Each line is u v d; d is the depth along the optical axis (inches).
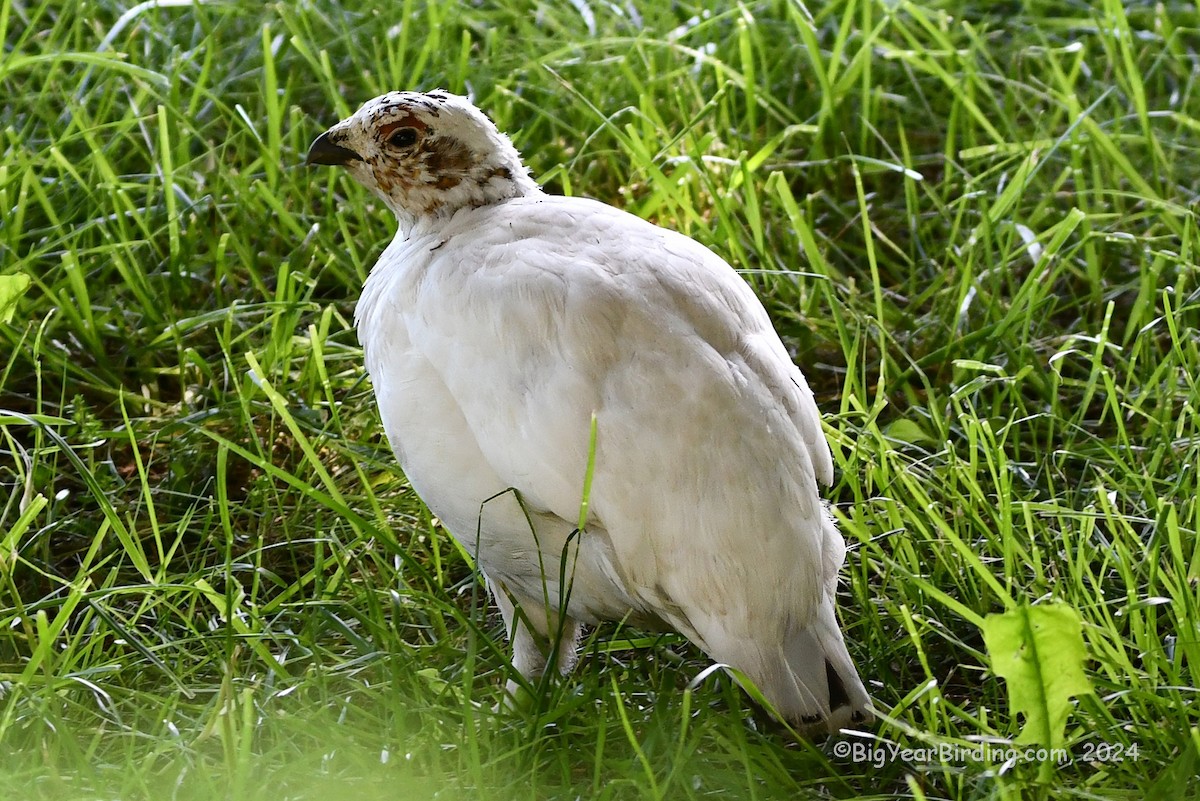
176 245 349.1
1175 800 204.7
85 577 254.5
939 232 384.2
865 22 413.7
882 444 270.8
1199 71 427.2
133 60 412.8
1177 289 319.9
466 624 241.0
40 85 415.8
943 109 429.7
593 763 225.0
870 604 251.9
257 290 356.5
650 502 210.5
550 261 221.5
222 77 423.2
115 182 355.9
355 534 283.0
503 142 258.4
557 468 212.2
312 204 387.2
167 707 229.6
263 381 268.1
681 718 227.3
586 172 389.1
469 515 228.7
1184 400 308.8
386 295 234.7
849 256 378.9
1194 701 223.8
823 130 406.3
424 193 254.5
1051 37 452.1
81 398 310.5
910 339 335.9
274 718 227.8
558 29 442.0
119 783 216.4
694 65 422.6
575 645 251.3
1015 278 363.3
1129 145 407.2
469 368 218.1
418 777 220.1
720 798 217.3
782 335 339.0
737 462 211.6
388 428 232.1
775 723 219.6
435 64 413.1
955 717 227.3
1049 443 292.5
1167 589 243.3
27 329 307.1
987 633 199.9
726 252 353.7
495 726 226.1
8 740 225.6
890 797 217.8
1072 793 208.2
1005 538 248.7
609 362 213.3
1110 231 366.6
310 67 424.5
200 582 248.2
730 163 358.9
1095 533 273.1
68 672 242.1
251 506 292.0
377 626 241.8
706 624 213.0
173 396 335.9
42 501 258.1
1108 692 231.0
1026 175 345.4
